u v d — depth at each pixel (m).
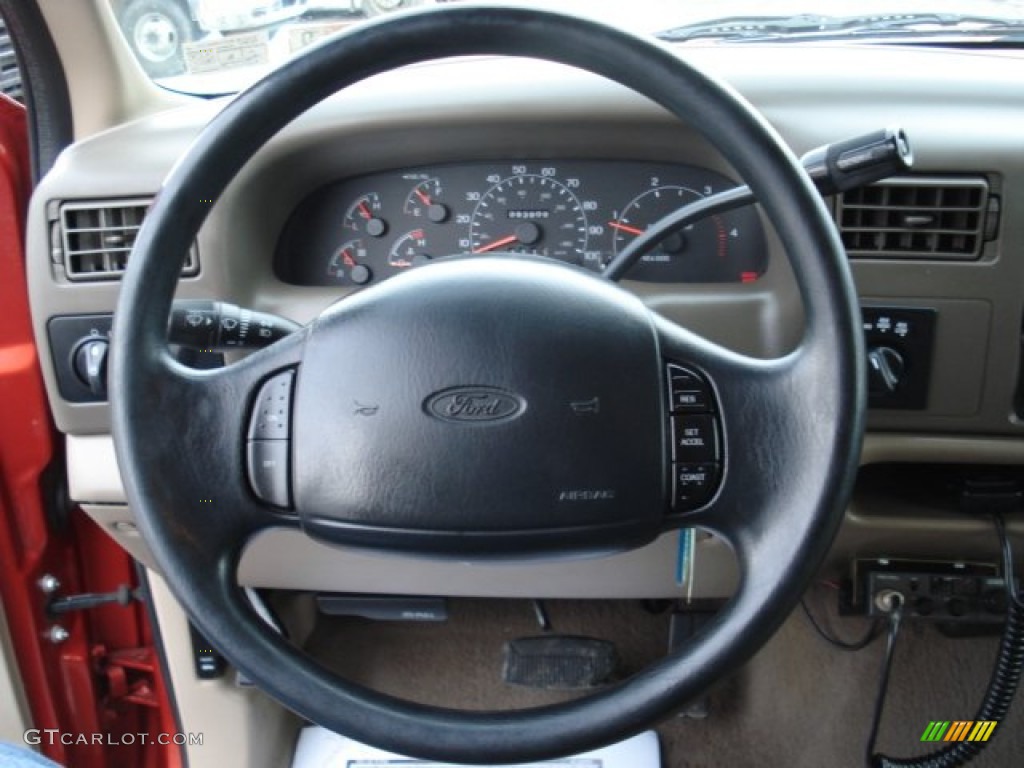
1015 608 1.23
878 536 1.22
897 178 1.08
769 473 0.73
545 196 1.20
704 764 1.56
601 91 1.13
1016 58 1.27
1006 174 1.07
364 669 1.63
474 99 1.14
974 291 1.10
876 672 1.56
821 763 1.54
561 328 0.74
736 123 0.72
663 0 1.38
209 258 1.17
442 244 1.22
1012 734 1.52
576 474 0.74
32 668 1.44
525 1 0.74
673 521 0.76
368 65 0.75
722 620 0.72
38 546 1.41
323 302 1.20
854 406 0.70
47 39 1.24
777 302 1.13
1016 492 1.16
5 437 1.34
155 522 0.72
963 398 1.12
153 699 1.60
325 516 0.76
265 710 1.54
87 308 1.19
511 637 1.65
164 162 1.18
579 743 0.69
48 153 1.30
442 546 0.75
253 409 0.76
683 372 0.75
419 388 0.74
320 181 1.22
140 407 0.73
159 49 1.36
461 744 0.68
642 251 0.91
